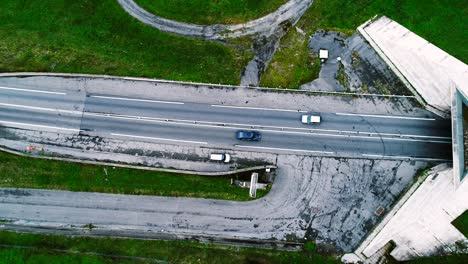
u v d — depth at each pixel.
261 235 54.84
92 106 57.94
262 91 57.22
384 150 55.28
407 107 55.69
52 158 57.03
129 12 62.03
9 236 55.84
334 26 58.62
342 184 55.19
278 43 58.84
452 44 56.44
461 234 52.47
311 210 54.97
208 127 57.00
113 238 55.41
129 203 55.94
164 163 56.62
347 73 57.12
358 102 56.28
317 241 54.44
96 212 55.94
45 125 57.84
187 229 55.28
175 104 57.50
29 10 63.09
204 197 55.69
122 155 56.94
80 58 59.84
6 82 58.72
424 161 54.69
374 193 54.78
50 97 58.31
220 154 55.94
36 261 55.03
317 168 55.59
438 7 57.97
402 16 58.00
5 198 56.59
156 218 55.53
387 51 56.78
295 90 56.94
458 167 49.47
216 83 57.69
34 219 56.12
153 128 57.28
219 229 55.12
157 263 54.66
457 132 50.22
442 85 54.75
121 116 57.62
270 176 55.81
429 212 53.03
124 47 60.53
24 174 56.94
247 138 56.00
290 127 56.38
